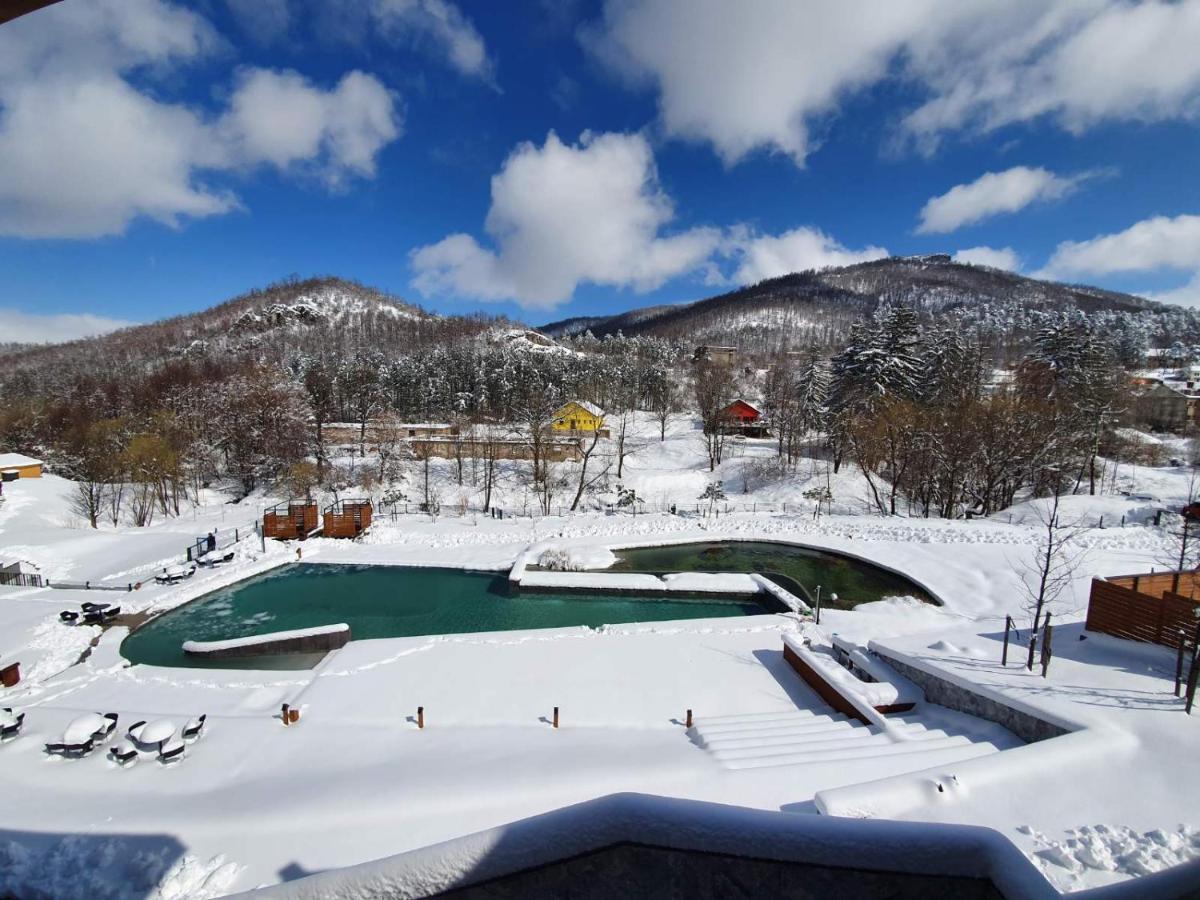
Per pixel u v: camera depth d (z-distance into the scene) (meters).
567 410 60.16
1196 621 10.33
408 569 25.75
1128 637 12.38
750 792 8.58
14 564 23.52
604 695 14.20
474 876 2.02
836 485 40.78
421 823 8.81
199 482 42.72
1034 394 37.59
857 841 2.05
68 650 17.05
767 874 2.07
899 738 10.55
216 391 47.12
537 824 2.11
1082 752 8.20
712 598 22.62
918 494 37.56
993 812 7.16
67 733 11.32
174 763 11.19
